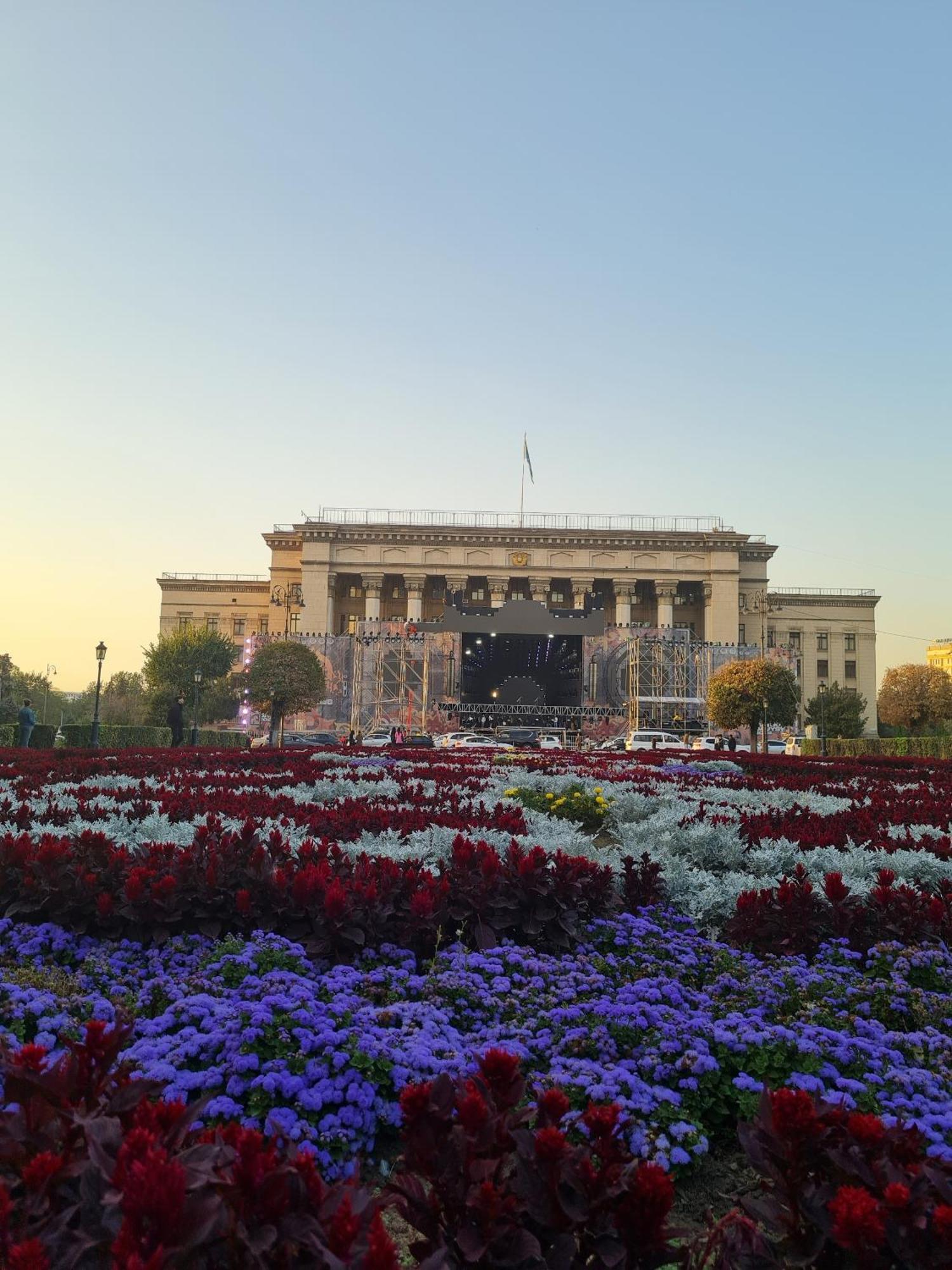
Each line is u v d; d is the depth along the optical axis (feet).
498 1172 7.72
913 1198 7.15
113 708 329.31
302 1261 6.64
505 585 343.46
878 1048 14.70
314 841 24.71
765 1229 10.28
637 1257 7.27
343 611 357.82
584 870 22.40
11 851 20.02
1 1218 6.05
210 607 377.30
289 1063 13.19
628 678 248.93
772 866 29.71
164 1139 7.30
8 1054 8.54
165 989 15.88
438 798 44.24
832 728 274.36
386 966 18.16
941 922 19.79
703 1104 13.61
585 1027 15.62
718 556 341.21
